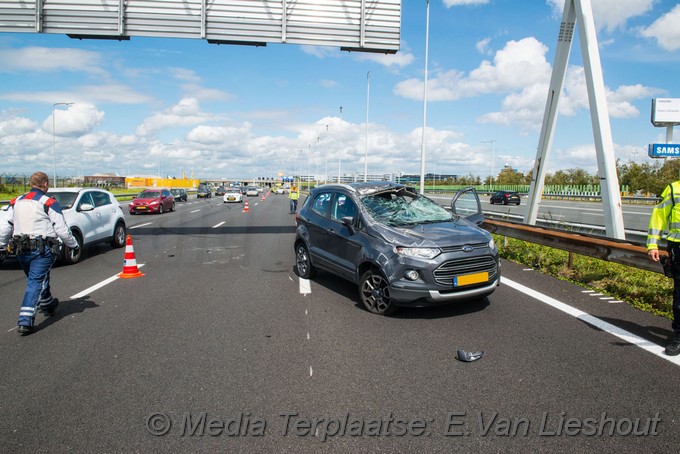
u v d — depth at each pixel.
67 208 9.75
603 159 8.89
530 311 5.54
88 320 5.36
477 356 4.10
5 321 5.38
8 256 8.57
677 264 4.15
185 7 12.21
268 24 12.45
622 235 8.87
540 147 10.87
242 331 4.91
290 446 2.78
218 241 13.22
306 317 5.42
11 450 2.74
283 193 92.50
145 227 17.73
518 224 9.42
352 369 3.88
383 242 5.47
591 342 4.46
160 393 3.47
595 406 3.22
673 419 3.05
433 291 5.03
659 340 4.50
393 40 12.78
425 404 3.28
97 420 3.09
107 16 11.98
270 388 3.54
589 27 8.97
